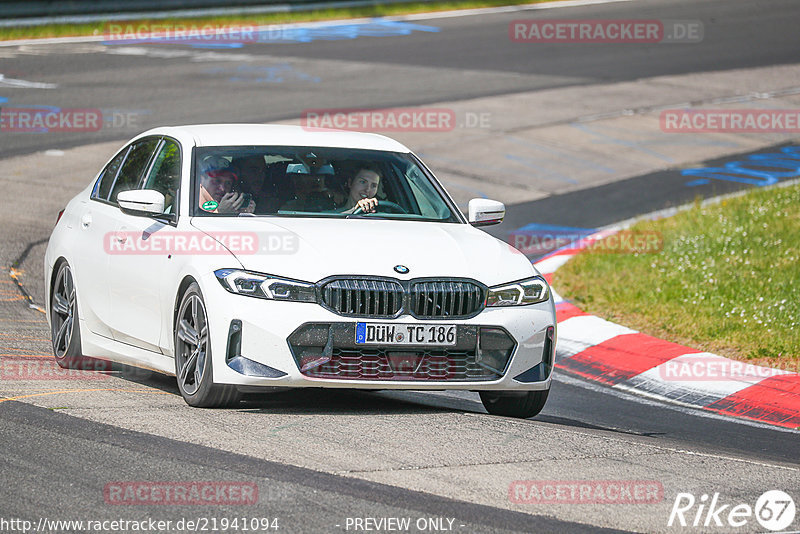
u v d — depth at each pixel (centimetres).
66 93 7838
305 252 2323
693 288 4075
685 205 5678
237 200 2545
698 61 10494
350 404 2514
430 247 2422
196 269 2336
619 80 9462
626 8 13588
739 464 2117
